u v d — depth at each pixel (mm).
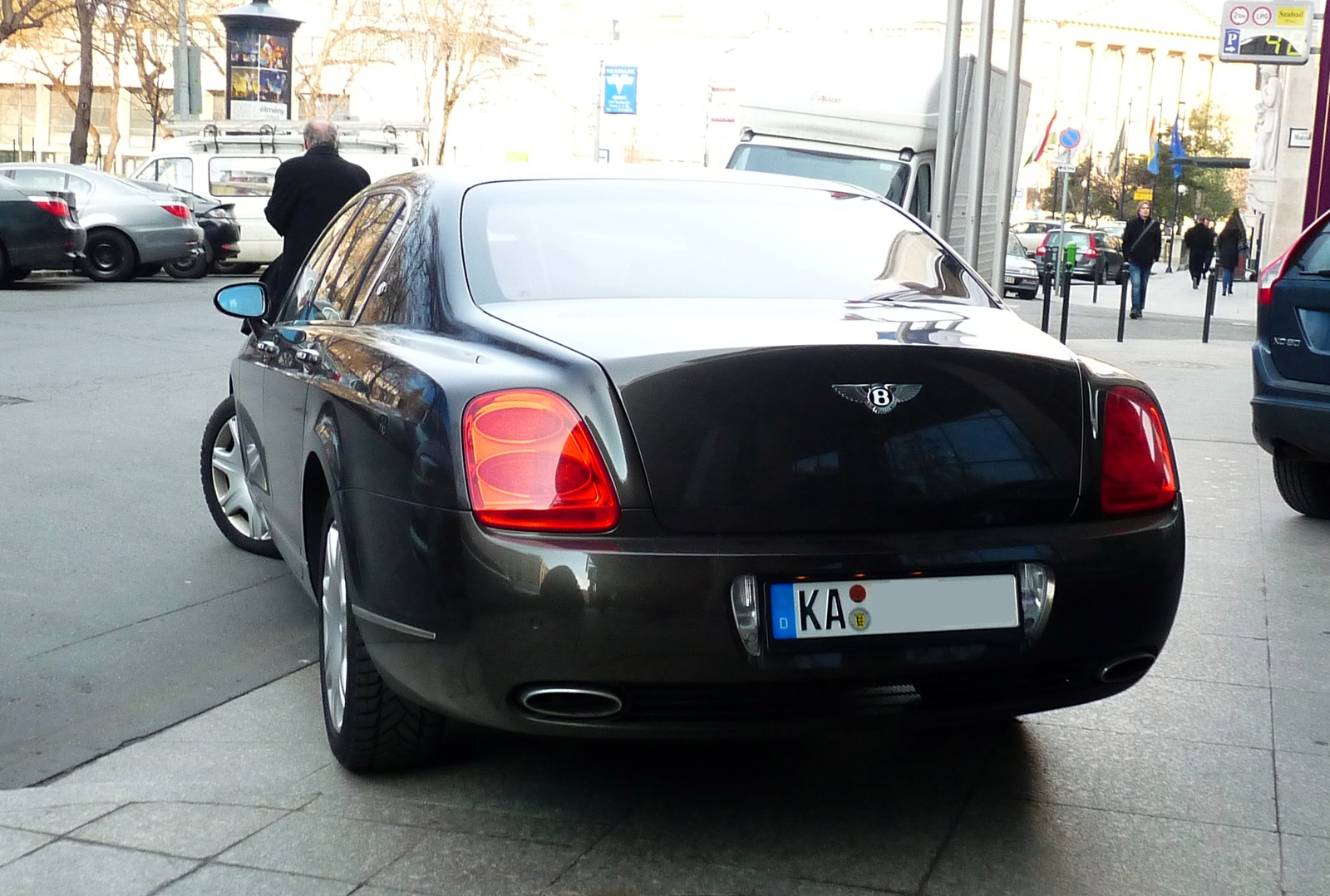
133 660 4988
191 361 12867
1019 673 3365
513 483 3184
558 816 3621
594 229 4062
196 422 9758
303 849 3428
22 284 20875
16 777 3953
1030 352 3488
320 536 4207
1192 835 3541
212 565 6211
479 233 3988
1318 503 7344
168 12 41812
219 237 24281
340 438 3701
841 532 3254
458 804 3695
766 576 3180
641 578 3117
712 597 3135
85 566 6160
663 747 4074
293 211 10242
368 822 3584
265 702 4527
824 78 16906
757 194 4441
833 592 3201
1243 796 3787
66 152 68438
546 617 3125
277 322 5293
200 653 5062
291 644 5160
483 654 3186
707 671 3150
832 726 3252
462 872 3314
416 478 3293
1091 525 3426
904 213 4641
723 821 3600
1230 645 5137
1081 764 4000
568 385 3229
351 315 4312
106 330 14984
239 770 3941
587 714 3188
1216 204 76250
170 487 7734
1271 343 7211
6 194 19422
